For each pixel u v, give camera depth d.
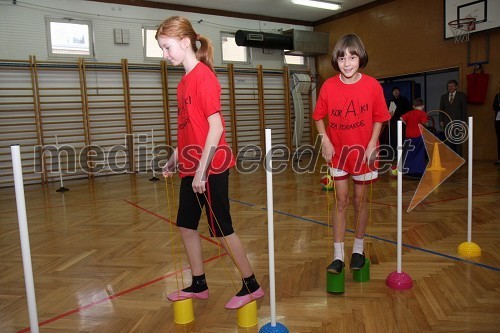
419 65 7.30
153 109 7.29
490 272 1.92
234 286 1.88
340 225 1.84
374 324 1.46
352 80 1.78
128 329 1.50
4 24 5.91
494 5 6.06
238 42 7.84
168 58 1.46
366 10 8.09
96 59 6.71
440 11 6.87
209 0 7.39
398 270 1.82
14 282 2.04
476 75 6.34
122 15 6.93
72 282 2.01
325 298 1.71
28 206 4.24
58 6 6.33
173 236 2.83
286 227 2.95
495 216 3.01
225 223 1.49
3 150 5.90
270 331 1.33
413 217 3.08
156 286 1.92
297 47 8.42
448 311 1.53
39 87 6.15
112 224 3.26
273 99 8.70
